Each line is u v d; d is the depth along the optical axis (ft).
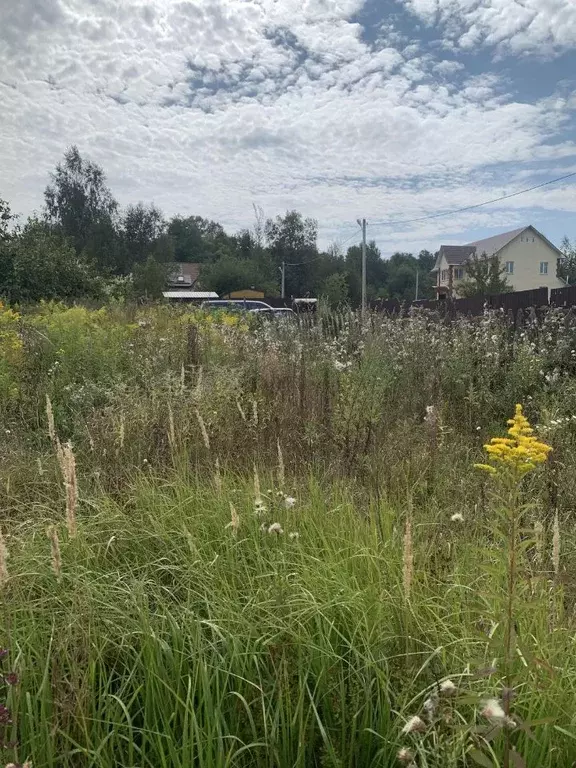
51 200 208.74
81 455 16.65
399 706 6.96
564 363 26.09
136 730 6.88
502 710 5.37
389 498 13.55
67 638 7.68
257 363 24.98
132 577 9.52
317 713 7.04
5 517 12.56
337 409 18.93
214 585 9.27
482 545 10.63
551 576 9.82
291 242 269.23
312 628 8.27
